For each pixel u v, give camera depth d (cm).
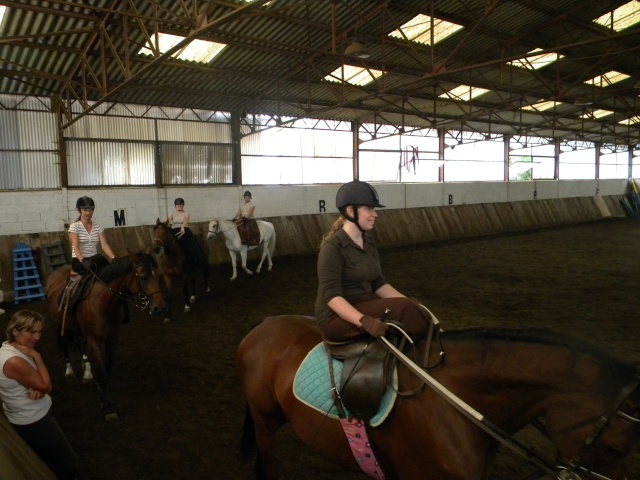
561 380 153
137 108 1182
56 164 1066
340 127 1591
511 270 1045
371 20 1033
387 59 1224
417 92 1495
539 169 2355
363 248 203
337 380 194
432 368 177
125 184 1173
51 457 281
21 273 941
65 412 408
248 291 899
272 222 1384
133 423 386
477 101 1695
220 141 1329
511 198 2125
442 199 1855
